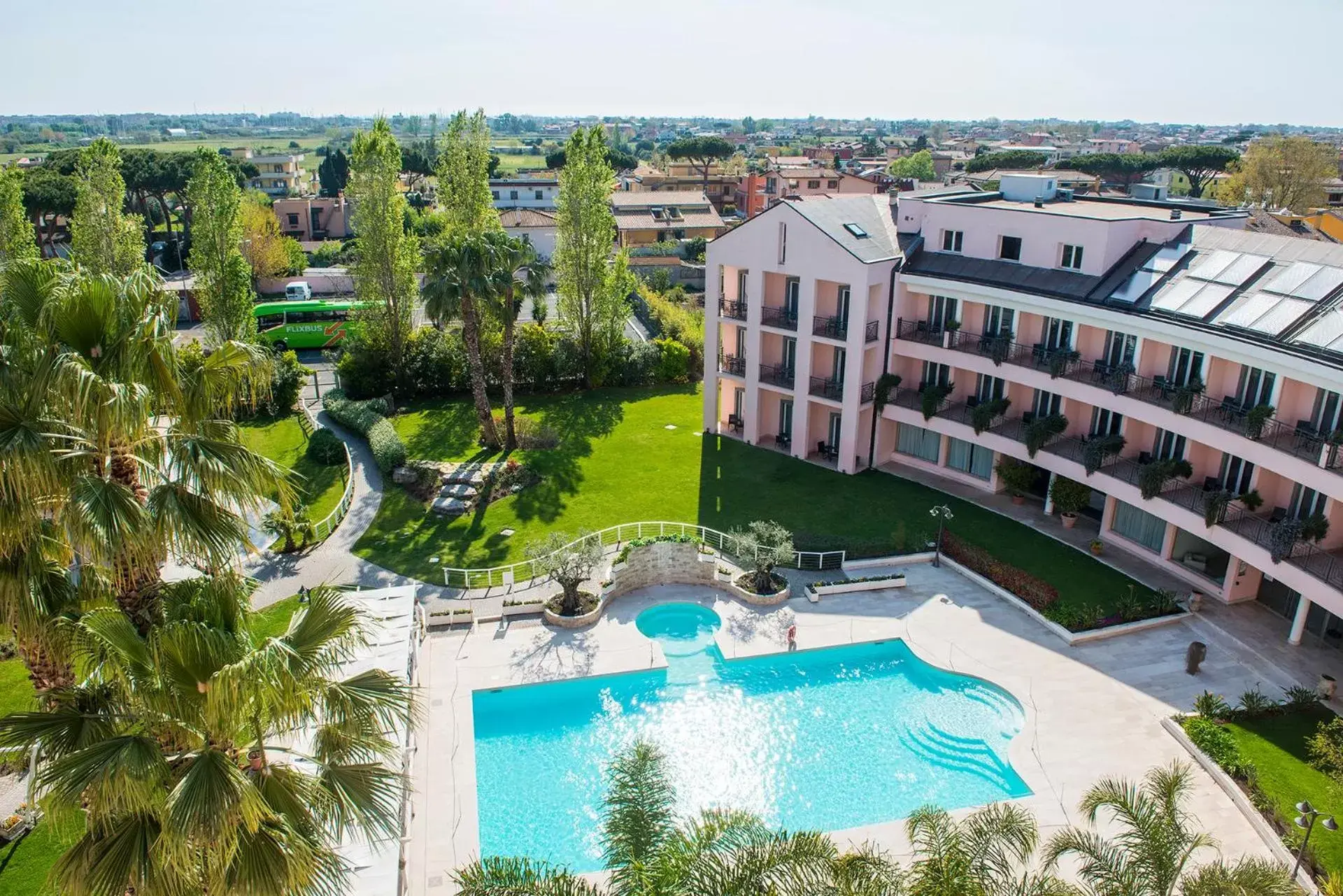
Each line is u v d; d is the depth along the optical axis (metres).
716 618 29.59
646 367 53.53
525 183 120.81
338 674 21.83
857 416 39.22
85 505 11.22
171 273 85.88
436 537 34.06
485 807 21.69
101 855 11.41
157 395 12.69
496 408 49.12
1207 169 130.88
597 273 50.59
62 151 96.62
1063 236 34.31
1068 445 34.41
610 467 41.00
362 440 43.75
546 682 25.84
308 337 60.84
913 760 23.28
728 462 41.78
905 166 163.88
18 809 19.03
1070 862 19.44
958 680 26.34
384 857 16.33
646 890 13.15
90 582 13.24
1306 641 27.69
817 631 28.47
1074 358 32.97
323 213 116.31
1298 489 27.81
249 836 11.58
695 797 21.98
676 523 35.12
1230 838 19.94
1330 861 18.94
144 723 12.10
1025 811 17.28
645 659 26.94
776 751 23.66
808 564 32.56
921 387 40.22
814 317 39.59
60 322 11.92
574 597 29.20
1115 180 140.25
